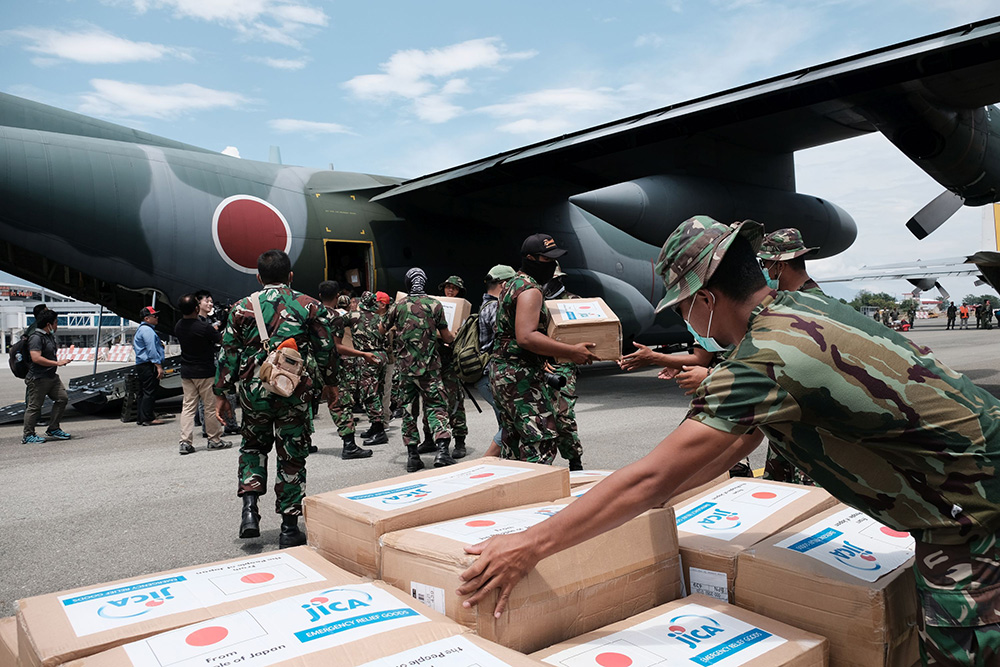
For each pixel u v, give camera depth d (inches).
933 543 52.9
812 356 49.4
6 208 287.1
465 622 51.2
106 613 50.8
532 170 356.2
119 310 364.5
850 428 50.9
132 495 185.0
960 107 292.4
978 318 1509.6
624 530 62.0
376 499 68.6
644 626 57.6
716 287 55.6
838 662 56.6
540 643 55.0
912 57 236.8
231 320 138.2
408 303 204.1
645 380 479.8
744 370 51.0
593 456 215.9
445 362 221.9
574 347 126.9
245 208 338.0
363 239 376.8
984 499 50.3
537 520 64.2
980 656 50.9
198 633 47.0
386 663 43.6
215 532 151.2
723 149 403.5
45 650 44.5
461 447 231.0
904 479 52.1
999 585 50.7
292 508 138.0
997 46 229.8
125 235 309.3
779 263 115.0
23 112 333.4
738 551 64.1
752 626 57.2
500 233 438.6
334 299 241.9
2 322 1478.8
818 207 438.0
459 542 56.4
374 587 56.0
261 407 135.0
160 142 374.3
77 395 356.8
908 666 59.4
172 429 313.9
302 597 53.2
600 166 404.8
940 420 49.8
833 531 68.1
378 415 257.0
